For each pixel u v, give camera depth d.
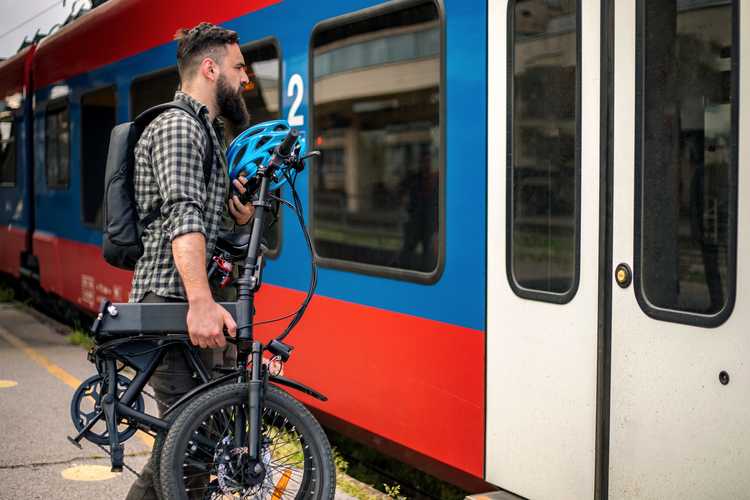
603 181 3.07
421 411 4.01
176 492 2.77
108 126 7.67
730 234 2.70
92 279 8.19
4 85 11.77
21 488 4.33
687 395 2.82
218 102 3.05
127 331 2.83
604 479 3.09
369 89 4.39
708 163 2.78
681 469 2.85
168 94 6.41
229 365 3.15
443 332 3.88
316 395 3.00
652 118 2.94
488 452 3.63
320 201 4.74
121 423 2.96
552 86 3.32
